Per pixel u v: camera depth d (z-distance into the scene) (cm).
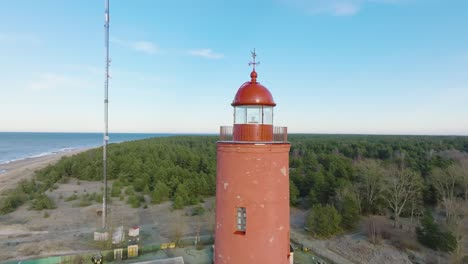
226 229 1088
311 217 3409
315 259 2684
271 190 1073
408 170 4078
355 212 3566
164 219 3784
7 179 6744
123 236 3031
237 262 1063
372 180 4059
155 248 2766
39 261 2389
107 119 3034
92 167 6084
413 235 3294
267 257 1062
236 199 1069
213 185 4897
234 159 1074
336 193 4016
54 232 3244
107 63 2981
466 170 4000
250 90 1141
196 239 2880
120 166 5962
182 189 4453
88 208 4147
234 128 1158
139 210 4131
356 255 2862
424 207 4075
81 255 2500
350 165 5009
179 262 2261
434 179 4172
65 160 6988
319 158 6188
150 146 7750
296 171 5231
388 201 3666
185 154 6388
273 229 1074
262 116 1145
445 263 2717
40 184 5531
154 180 5084
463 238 2938
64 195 4844
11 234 3178
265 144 1057
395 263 2717
